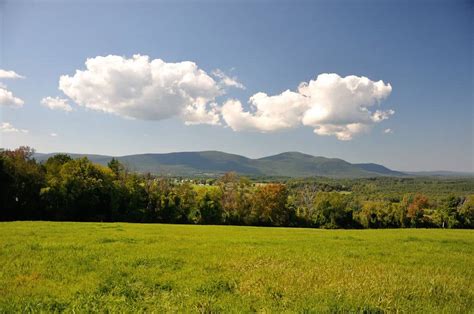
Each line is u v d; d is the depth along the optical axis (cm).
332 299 934
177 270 1334
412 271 1384
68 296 976
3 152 6631
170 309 870
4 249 1692
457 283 1183
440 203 9494
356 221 9294
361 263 1538
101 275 1221
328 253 1834
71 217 6556
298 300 937
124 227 3478
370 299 947
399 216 9356
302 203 9569
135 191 7300
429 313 864
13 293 996
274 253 1777
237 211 8244
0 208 5909
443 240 2741
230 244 2172
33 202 6262
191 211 7694
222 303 923
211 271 1331
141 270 1302
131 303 931
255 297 984
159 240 2283
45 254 1591
